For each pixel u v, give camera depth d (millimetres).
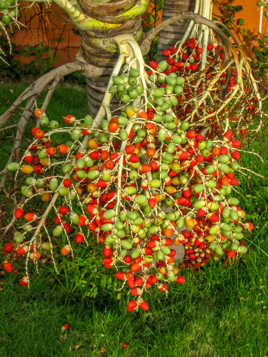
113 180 2055
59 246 4312
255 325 3441
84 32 2545
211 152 2168
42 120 2246
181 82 2254
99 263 4074
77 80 10000
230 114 2590
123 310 3668
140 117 2094
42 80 2576
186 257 4043
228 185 2273
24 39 9570
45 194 2299
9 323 3516
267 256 4176
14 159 2596
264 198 5152
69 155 2254
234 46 2789
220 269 4074
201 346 3348
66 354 3213
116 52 2561
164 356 3186
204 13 3148
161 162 2133
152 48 8633
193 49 3203
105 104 2287
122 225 2020
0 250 3314
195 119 2791
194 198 2529
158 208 2277
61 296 3920
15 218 2377
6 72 9641
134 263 2227
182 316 3646
